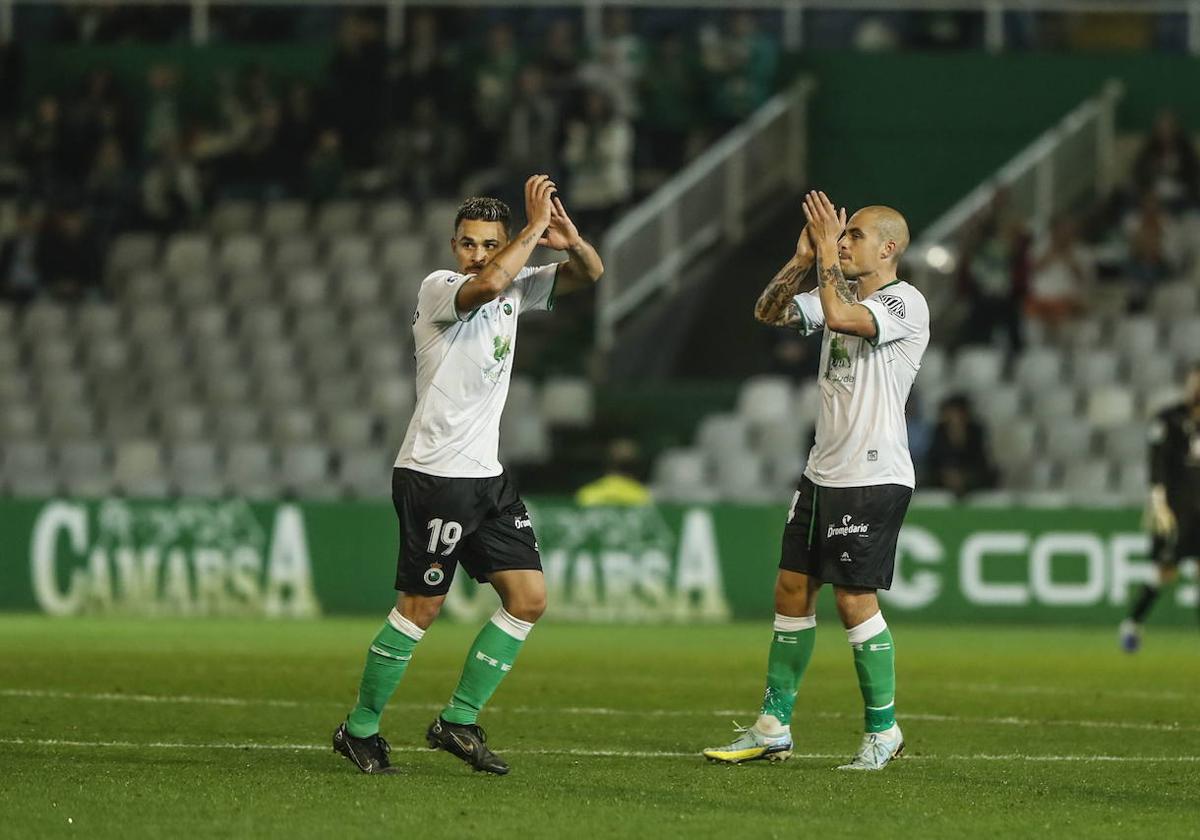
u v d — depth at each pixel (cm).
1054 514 6238
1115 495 6969
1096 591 6225
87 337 8231
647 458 7456
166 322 8194
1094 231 8431
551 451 7475
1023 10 9012
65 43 9106
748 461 7050
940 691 3934
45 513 6356
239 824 2080
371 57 8481
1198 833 2105
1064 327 7750
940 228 8106
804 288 7719
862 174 8869
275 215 8506
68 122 8656
